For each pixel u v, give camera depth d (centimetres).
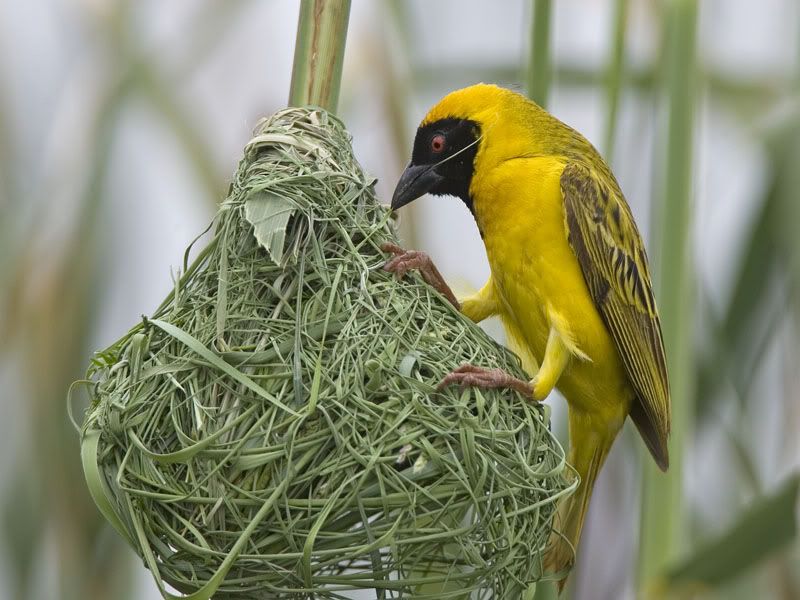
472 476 636
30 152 995
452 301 755
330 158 711
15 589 941
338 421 631
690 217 870
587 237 840
